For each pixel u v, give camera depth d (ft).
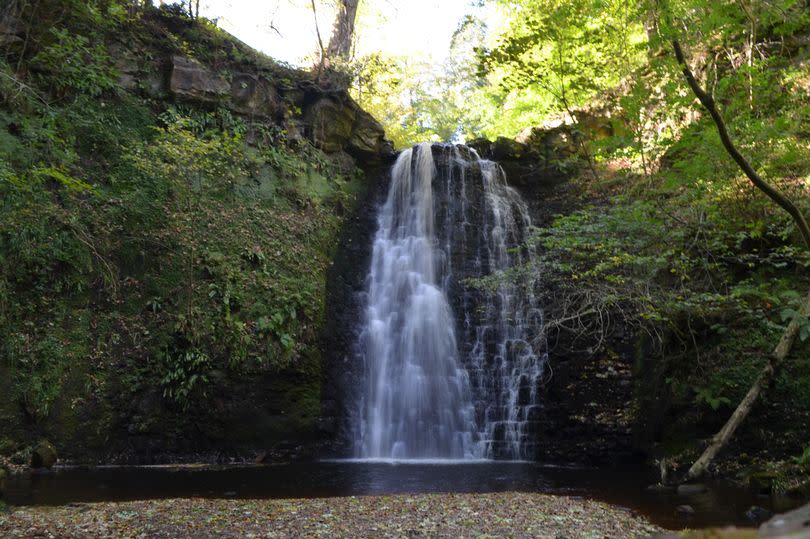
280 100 55.98
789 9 30.99
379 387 49.60
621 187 53.83
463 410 49.78
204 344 41.42
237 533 20.77
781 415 32.58
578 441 44.52
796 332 30.14
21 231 37.93
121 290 41.42
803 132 36.65
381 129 61.31
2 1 42.96
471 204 59.31
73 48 45.29
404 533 21.01
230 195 48.70
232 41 55.21
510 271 45.91
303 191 53.31
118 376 39.34
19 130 41.06
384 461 43.29
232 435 41.68
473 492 30.04
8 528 20.65
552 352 48.37
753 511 24.13
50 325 38.01
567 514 24.14
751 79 34.35
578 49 50.11
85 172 43.11
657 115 37.09
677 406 37.32
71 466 36.32
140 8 50.52
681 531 21.22
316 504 25.64
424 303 54.65
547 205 60.29
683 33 30.55
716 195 37.19
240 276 45.01
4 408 35.17
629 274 42.37
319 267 50.72
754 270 38.93
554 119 65.72
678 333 38.47
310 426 44.39
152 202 44.65
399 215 59.06
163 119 47.67
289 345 43.96
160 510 23.98
